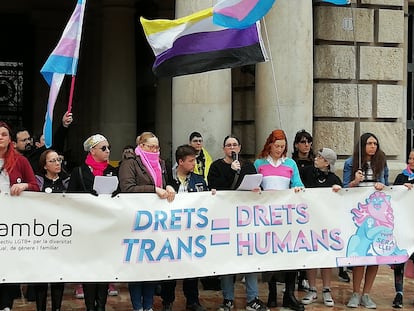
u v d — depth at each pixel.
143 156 7.68
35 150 9.07
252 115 12.29
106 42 15.48
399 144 12.86
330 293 8.94
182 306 8.70
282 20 10.93
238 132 12.41
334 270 10.89
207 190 8.20
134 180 7.63
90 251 7.36
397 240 8.50
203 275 7.71
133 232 7.48
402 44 12.88
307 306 8.75
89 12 16.66
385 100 12.70
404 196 8.56
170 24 8.23
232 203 7.86
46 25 16.94
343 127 12.45
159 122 15.77
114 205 7.43
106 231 7.41
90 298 7.61
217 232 7.79
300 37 10.96
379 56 12.67
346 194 8.34
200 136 9.54
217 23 7.80
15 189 7.14
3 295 7.56
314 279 8.96
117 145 15.43
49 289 9.48
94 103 16.69
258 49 8.29
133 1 15.55
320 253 8.22
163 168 8.36
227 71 10.54
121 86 15.48
